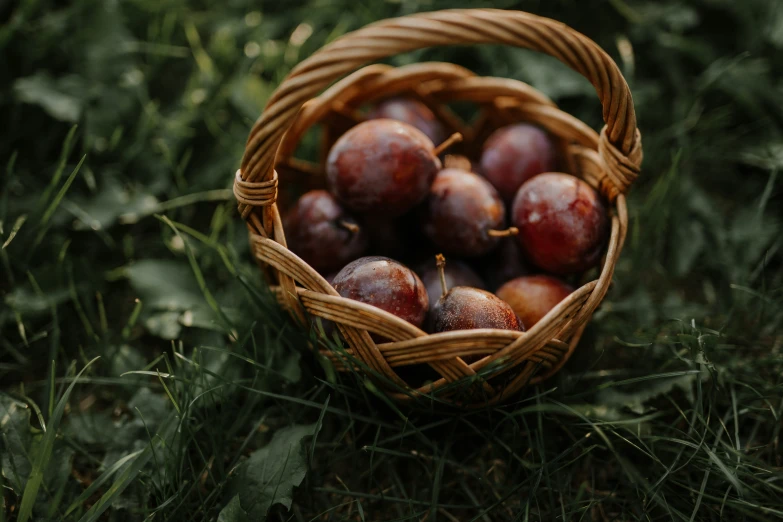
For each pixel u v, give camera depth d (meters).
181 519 0.43
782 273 0.54
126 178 0.56
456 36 0.43
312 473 0.45
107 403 0.48
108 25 0.60
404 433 0.44
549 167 0.50
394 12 0.63
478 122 0.54
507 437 0.46
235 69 0.62
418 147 0.47
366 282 0.43
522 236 0.47
